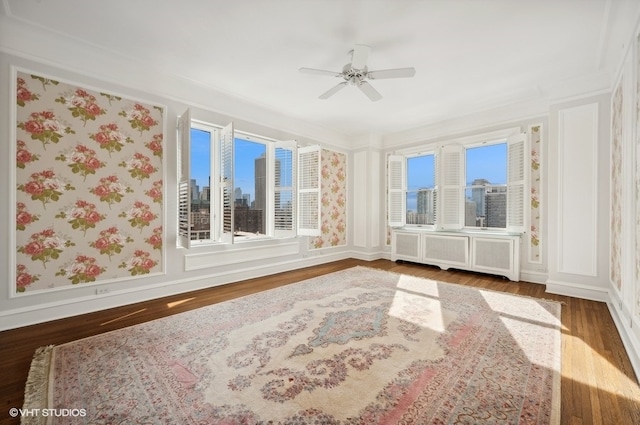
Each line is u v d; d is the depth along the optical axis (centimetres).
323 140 563
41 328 255
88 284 293
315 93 396
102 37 269
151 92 334
